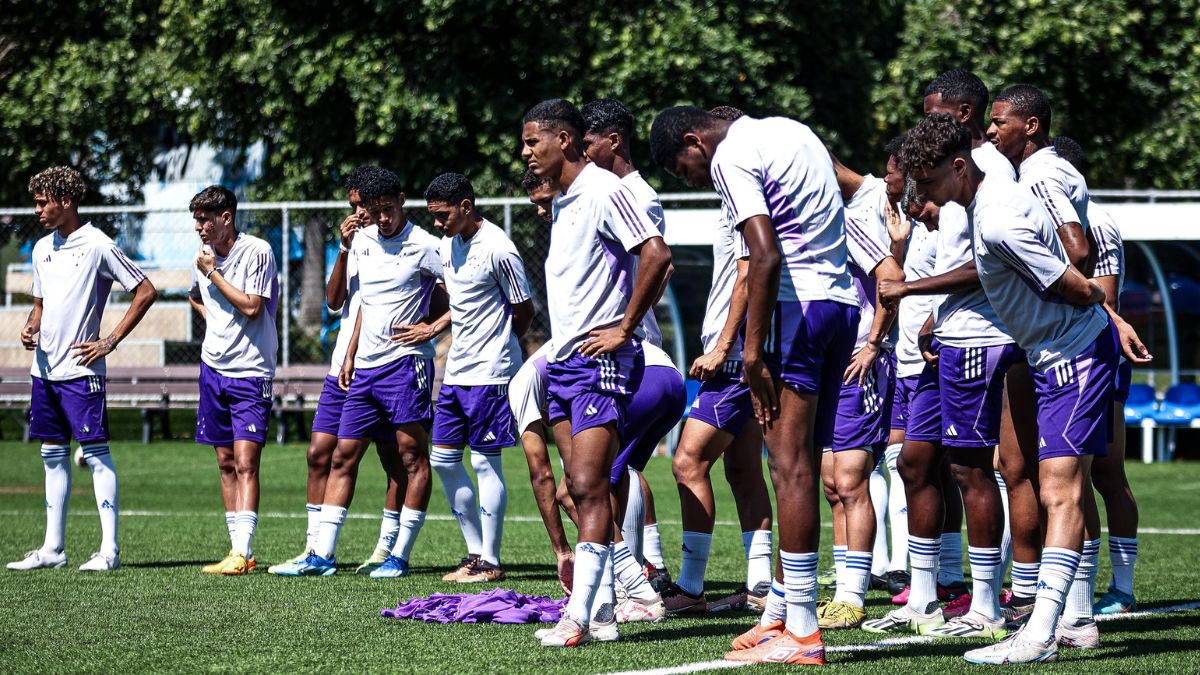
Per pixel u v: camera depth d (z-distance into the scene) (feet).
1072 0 94.99
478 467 34.27
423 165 90.48
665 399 26.86
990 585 25.64
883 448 29.27
